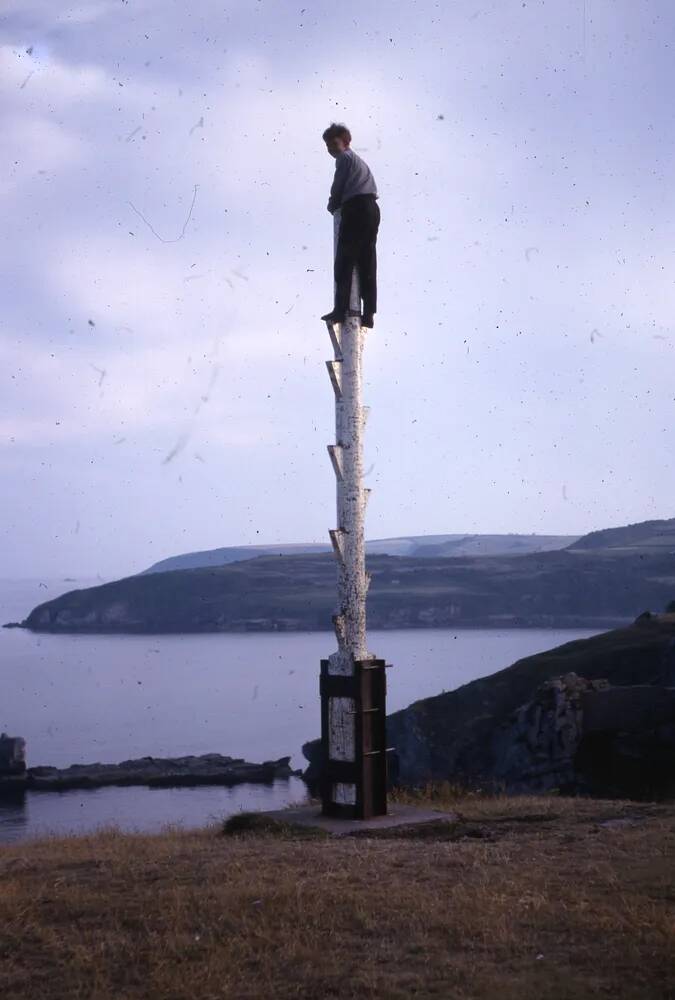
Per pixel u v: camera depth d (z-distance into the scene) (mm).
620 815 12836
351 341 13188
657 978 5746
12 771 132375
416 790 18078
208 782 127875
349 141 13672
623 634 88438
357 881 8398
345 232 13219
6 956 6734
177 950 6609
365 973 6020
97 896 8141
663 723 44812
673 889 7684
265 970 6168
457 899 7586
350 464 12992
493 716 81750
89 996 5898
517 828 11953
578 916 6992
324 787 13078
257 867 9133
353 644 12906
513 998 5539
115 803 109875
